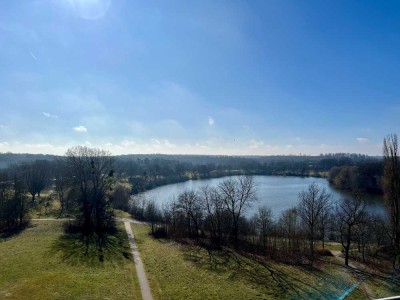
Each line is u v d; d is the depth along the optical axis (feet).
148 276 164.76
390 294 154.30
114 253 206.69
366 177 479.00
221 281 161.68
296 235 255.09
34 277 152.87
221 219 276.62
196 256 207.62
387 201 208.03
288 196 483.51
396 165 202.49
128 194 408.67
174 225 281.13
